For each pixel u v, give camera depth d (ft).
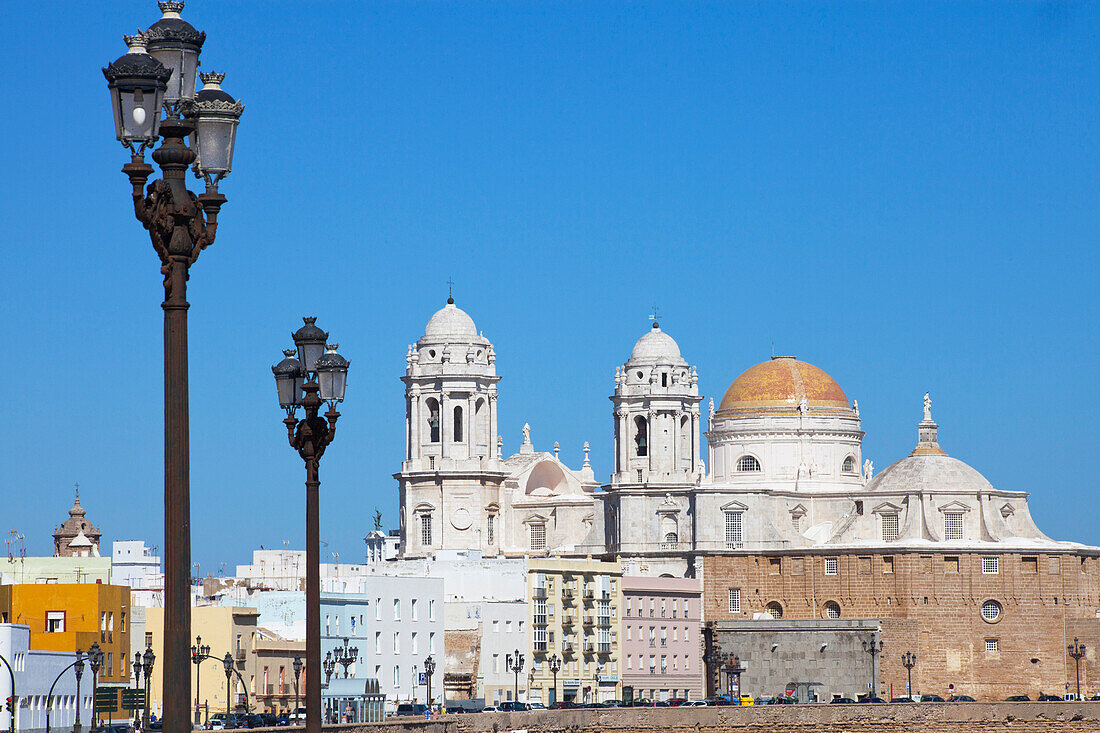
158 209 160.04
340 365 238.68
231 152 168.14
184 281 160.97
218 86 170.40
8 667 606.14
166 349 160.45
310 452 238.68
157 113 157.38
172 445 159.94
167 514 159.94
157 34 162.71
